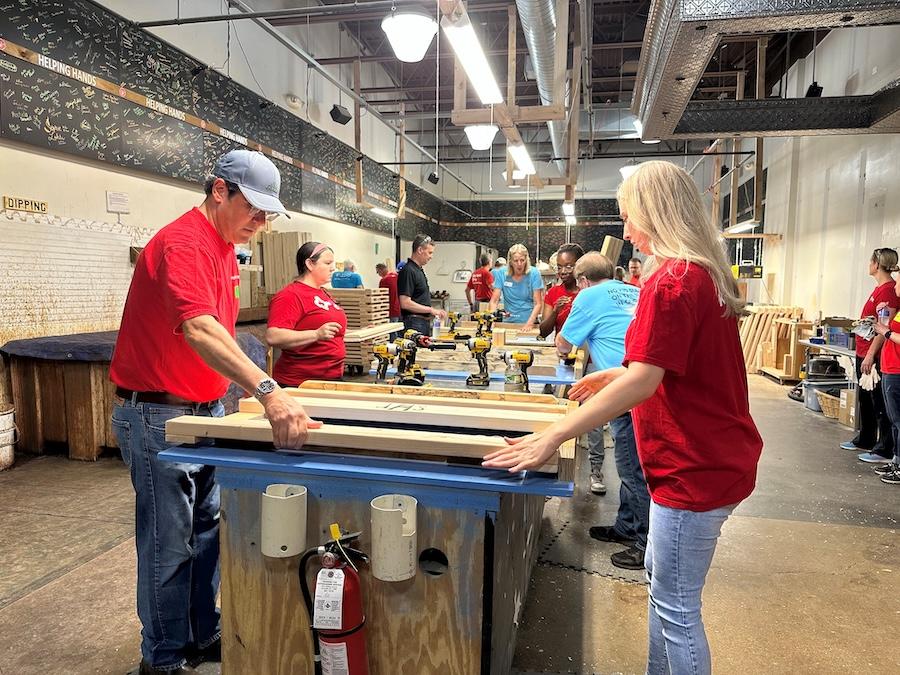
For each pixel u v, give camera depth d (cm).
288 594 149
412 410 159
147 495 181
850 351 594
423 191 1583
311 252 315
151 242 171
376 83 1256
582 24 675
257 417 164
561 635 233
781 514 366
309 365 310
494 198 1770
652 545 147
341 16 901
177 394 179
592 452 394
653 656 152
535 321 572
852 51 768
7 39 435
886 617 250
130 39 555
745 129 587
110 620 232
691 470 136
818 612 254
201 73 662
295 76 910
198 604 201
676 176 142
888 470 444
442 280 1532
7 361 436
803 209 948
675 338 128
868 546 321
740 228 958
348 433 142
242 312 666
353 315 694
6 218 444
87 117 508
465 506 136
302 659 150
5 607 240
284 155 857
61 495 367
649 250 146
